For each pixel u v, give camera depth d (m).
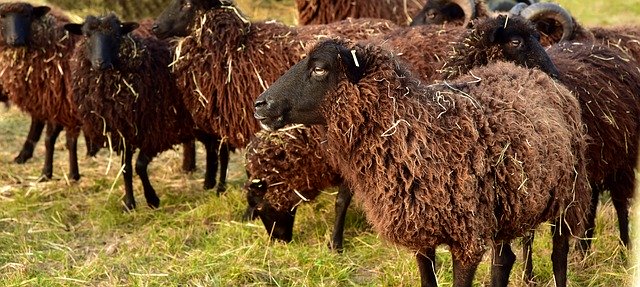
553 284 5.85
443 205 4.48
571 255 6.31
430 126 4.53
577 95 5.54
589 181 5.71
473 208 4.49
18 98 8.63
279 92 4.61
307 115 4.63
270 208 6.68
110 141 7.63
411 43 6.93
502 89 4.83
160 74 7.68
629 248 6.35
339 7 9.17
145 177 7.88
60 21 8.95
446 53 6.71
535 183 4.60
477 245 4.56
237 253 6.52
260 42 7.43
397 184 4.54
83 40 7.64
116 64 7.41
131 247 6.86
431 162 4.49
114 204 8.03
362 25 7.63
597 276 5.91
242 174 9.05
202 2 7.42
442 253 6.34
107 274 6.20
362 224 7.24
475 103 4.66
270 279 6.09
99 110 7.47
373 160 4.59
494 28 5.64
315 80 4.56
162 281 6.11
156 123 7.71
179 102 7.81
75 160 8.84
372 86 4.52
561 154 4.72
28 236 7.20
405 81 4.62
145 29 8.53
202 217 7.57
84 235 7.33
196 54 7.46
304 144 6.33
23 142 10.55
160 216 7.64
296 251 6.58
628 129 5.76
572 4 19.44
